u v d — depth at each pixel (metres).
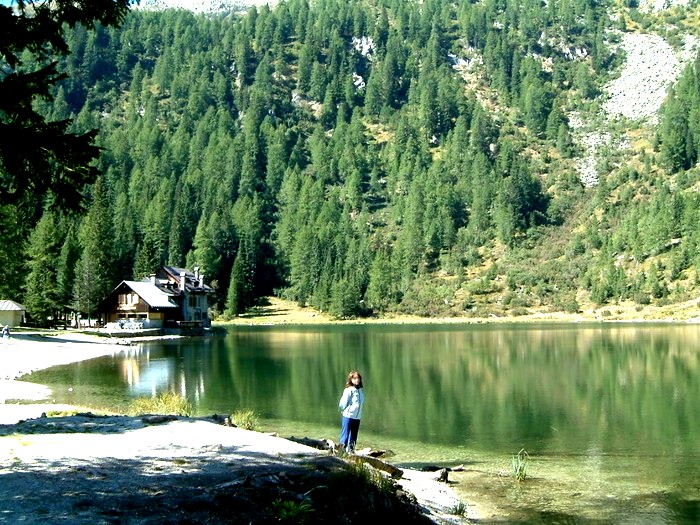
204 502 9.84
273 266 174.00
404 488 14.27
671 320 127.31
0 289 77.25
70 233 94.25
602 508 14.02
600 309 142.88
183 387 33.84
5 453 12.86
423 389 33.78
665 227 159.50
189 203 180.00
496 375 39.75
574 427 23.78
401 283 168.50
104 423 17.19
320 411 26.83
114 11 9.80
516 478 16.62
